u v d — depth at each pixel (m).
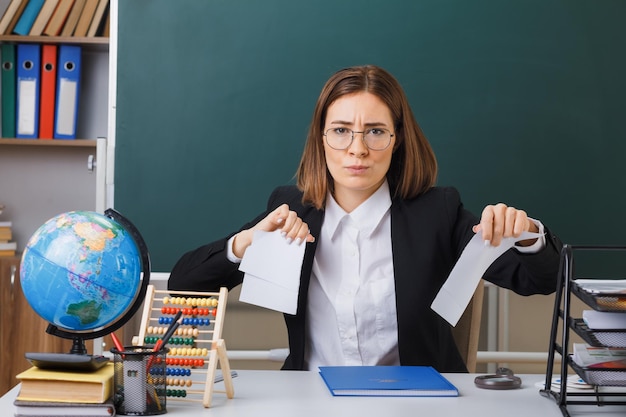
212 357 1.43
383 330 1.89
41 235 1.40
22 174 3.43
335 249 1.93
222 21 3.00
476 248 1.51
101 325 1.44
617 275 2.99
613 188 3.01
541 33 3.00
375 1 2.99
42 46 3.20
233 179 3.01
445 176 3.00
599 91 3.00
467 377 1.67
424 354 1.87
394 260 1.89
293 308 1.63
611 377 1.36
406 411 1.36
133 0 2.99
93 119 3.42
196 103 3.01
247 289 1.65
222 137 3.01
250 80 3.00
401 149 1.96
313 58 2.99
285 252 1.65
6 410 1.37
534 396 1.50
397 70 2.99
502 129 3.00
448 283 1.53
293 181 3.00
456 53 2.99
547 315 2.95
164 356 1.38
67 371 1.37
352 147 1.81
